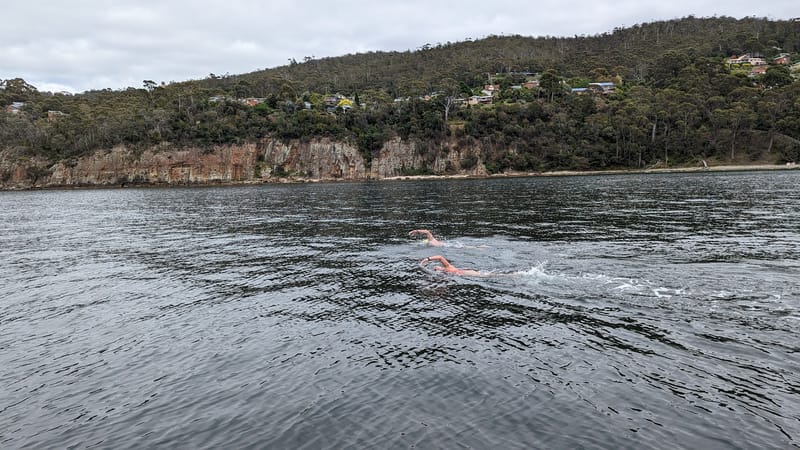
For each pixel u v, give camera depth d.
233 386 9.26
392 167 132.00
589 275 16.33
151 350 11.20
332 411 8.17
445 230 28.58
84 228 36.38
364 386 9.02
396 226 31.28
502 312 12.96
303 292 15.75
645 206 38.16
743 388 8.41
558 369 9.42
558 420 7.59
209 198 69.50
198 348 11.21
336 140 134.38
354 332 11.90
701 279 15.26
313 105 162.12
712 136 114.00
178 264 21.14
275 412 8.23
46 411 8.62
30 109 159.62
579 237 24.23
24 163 127.25
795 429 7.15
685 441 6.95
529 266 18.03
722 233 23.86
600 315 12.35
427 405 8.22
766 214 30.58
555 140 126.00
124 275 19.30
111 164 127.06
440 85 182.88
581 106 134.38
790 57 173.25
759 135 110.19
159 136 129.88
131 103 159.50
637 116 120.94
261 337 11.77
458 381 9.06
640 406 7.95
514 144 127.69
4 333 12.70
